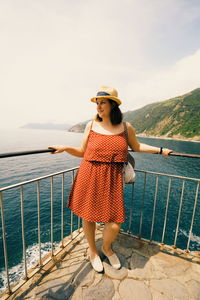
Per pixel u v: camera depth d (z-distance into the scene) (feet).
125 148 6.01
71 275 6.49
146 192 97.66
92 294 5.78
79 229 9.31
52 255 7.27
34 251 45.85
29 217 66.59
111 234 6.44
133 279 6.41
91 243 6.86
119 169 6.11
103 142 5.84
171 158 205.57
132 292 5.90
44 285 6.04
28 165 163.73
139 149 7.02
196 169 152.05
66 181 112.06
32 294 5.73
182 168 154.81
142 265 7.09
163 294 5.88
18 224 61.57
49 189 97.86
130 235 8.87
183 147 272.92
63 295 5.73
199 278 6.57
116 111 6.07
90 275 6.51
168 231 59.47
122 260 7.32
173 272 6.79
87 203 6.10
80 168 6.43
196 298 5.79
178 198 89.04
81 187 6.22
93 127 6.33
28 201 81.05
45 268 6.75
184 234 57.57
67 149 6.63
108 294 5.81
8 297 5.58
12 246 48.24
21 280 6.19
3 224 5.41
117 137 5.93
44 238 52.75
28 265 40.37
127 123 6.46
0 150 240.12
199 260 7.43
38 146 296.92
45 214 68.74
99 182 5.98
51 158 203.51
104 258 7.39
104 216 6.06
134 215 71.41
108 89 5.94
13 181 112.27
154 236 56.80
